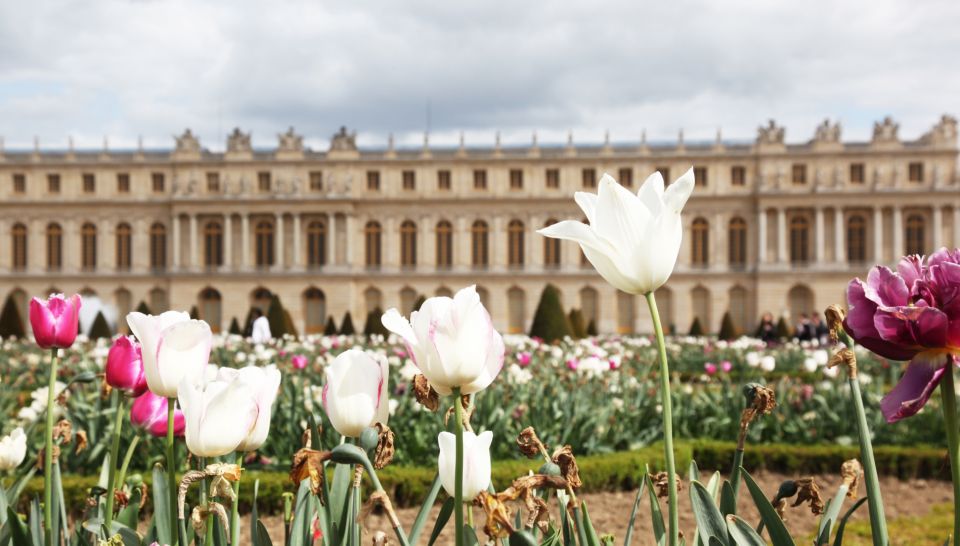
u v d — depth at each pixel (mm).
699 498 3281
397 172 84500
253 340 26344
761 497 3242
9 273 85062
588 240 3023
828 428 16000
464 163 84125
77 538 4133
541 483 3070
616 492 12977
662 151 82312
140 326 3477
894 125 79125
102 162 85438
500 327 83250
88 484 10336
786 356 31078
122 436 11555
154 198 85000
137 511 4539
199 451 3266
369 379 3475
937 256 2863
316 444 4012
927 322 2541
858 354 24656
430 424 12656
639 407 15430
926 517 11633
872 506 3203
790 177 80500
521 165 83688
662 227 2973
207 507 3346
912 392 2664
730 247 81938
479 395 12742
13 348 31422
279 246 83688
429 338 2857
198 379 3502
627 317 82562
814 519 11391
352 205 84125
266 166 84125
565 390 14742
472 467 3303
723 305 81062
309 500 3928
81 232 85875
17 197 85688
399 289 84062
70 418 11469
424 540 9719
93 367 17141
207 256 85000
